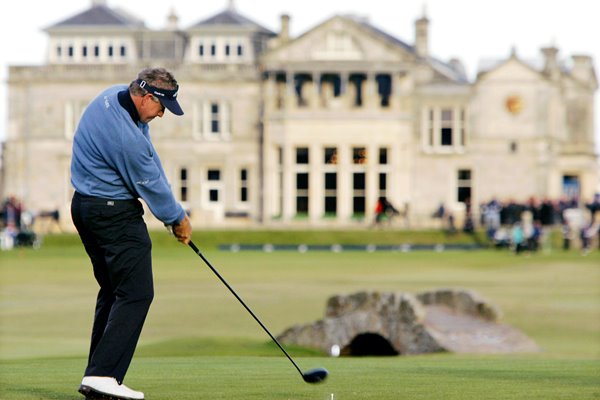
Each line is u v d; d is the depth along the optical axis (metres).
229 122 137.50
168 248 105.31
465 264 81.00
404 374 18.88
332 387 16.69
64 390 16.45
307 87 134.38
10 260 85.62
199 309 46.12
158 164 15.67
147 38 144.88
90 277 67.12
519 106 134.50
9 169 139.38
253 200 136.25
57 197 138.75
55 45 143.12
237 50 141.88
